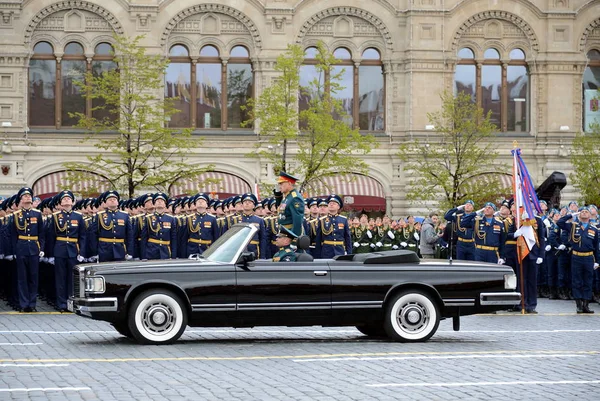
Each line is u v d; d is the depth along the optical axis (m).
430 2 61.28
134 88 57.56
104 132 59.38
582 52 62.94
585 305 32.25
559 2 62.59
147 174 56.59
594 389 16.78
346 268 22.39
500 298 22.84
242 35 60.94
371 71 62.19
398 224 46.53
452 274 22.80
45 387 16.30
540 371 18.64
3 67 58.38
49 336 23.58
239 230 22.66
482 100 62.81
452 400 15.57
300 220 23.66
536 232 32.41
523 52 63.00
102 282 21.44
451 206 56.81
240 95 61.19
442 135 60.41
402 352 20.98
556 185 46.00
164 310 21.78
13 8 58.28
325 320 22.31
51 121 59.66
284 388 16.42
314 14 61.12
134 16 59.53
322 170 57.72
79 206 34.12
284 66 55.66
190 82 60.62
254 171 60.28
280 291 21.98
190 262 22.14
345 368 18.67
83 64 59.84
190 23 60.53
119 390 16.06
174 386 16.50
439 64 61.28
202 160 59.97
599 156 59.97
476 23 62.47
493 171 61.66
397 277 22.53
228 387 16.45
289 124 55.22
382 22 61.66
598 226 35.47
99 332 24.45
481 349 21.72
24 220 30.80
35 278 30.97
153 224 30.98
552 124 62.44
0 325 26.30
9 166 58.19
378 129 62.12
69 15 59.50
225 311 21.81
